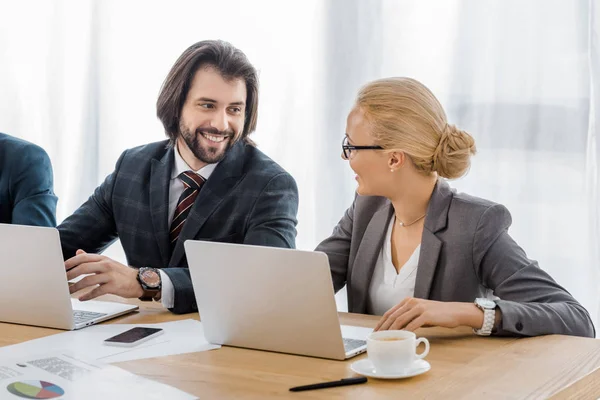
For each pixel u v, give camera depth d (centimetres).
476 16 295
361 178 204
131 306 206
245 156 247
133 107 357
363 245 213
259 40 332
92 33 361
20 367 152
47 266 180
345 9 316
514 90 291
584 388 146
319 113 322
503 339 172
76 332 182
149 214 244
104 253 363
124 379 146
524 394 136
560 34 285
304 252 154
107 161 362
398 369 147
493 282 196
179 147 246
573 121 284
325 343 158
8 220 278
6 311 191
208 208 238
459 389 139
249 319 165
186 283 202
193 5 344
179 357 162
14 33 377
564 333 177
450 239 198
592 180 282
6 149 278
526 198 290
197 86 237
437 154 197
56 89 370
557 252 287
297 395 138
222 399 137
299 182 329
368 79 315
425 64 305
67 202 371
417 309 168
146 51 354
